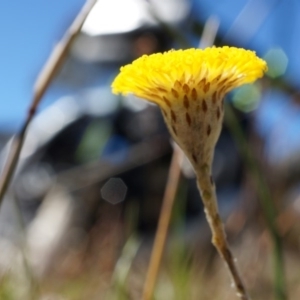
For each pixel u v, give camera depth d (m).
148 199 0.38
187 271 0.20
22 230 0.18
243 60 0.09
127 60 0.43
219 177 0.41
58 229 0.38
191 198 0.39
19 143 0.15
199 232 0.36
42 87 0.15
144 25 0.40
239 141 0.16
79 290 0.25
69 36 0.15
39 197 0.44
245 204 0.25
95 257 0.29
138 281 0.21
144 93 0.10
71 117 0.43
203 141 0.10
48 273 0.30
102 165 0.31
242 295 0.10
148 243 0.37
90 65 0.44
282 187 0.23
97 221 0.37
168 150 0.34
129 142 0.39
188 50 0.10
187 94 0.10
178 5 0.36
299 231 0.27
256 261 0.23
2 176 0.15
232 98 0.22
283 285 0.15
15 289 0.20
